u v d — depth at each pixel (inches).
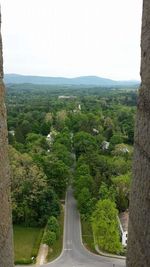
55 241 1797.5
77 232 1961.1
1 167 365.1
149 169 308.2
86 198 2059.5
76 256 1706.4
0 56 363.9
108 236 1646.2
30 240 1883.6
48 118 4741.6
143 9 323.9
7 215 386.6
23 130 4210.1
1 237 365.1
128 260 366.3
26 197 2091.5
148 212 309.4
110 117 4936.0
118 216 1966.0
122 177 2148.1
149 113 308.7
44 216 2062.0
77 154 3348.9
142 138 324.8
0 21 368.5
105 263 1637.6
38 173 2202.3
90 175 2442.2
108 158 2933.1
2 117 369.7
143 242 319.6
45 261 1662.2
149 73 308.5
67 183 2576.3
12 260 409.4
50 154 2834.6
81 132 3609.7
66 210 2274.9
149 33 308.7
